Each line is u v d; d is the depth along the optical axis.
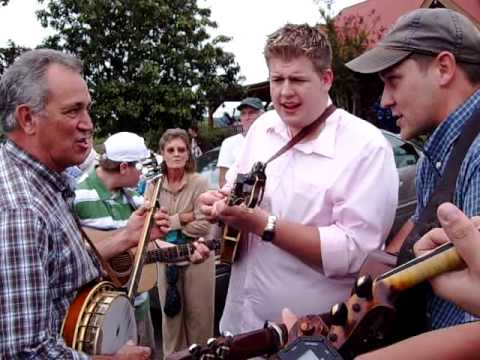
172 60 17.17
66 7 17.17
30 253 1.44
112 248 2.28
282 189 2.06
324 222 2.00
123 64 17.33
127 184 2.94
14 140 1.65
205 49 17.47
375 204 1.93
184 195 3.76
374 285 1.22
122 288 1.98
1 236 1.43
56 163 1.67
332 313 1.24
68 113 1.64
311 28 1.99
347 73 11.20
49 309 1.49
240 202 1.94
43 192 1.61
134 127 16.94
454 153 1.30
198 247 2.94
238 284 2.19
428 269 1.04
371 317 1.19
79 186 2.89
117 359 1.59
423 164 1.50
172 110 16.66
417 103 1.42
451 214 0.90
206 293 3.72
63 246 1.60
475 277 0.92
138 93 16.73
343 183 1.95
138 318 2.99
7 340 1.40
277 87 2.00
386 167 1.98
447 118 1.36
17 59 1.68
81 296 1.67
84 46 17.28
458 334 1.05
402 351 1.08
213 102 18.48
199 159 6.41
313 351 1.14
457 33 1.37
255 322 2.13
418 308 1.24
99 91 16.58
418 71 1.40
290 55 1.94
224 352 1.30
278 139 2.16
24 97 1.61
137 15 16.97
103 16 17.02
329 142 2.00
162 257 2.99
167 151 3.78
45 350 1.43
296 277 2.01
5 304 1.41
